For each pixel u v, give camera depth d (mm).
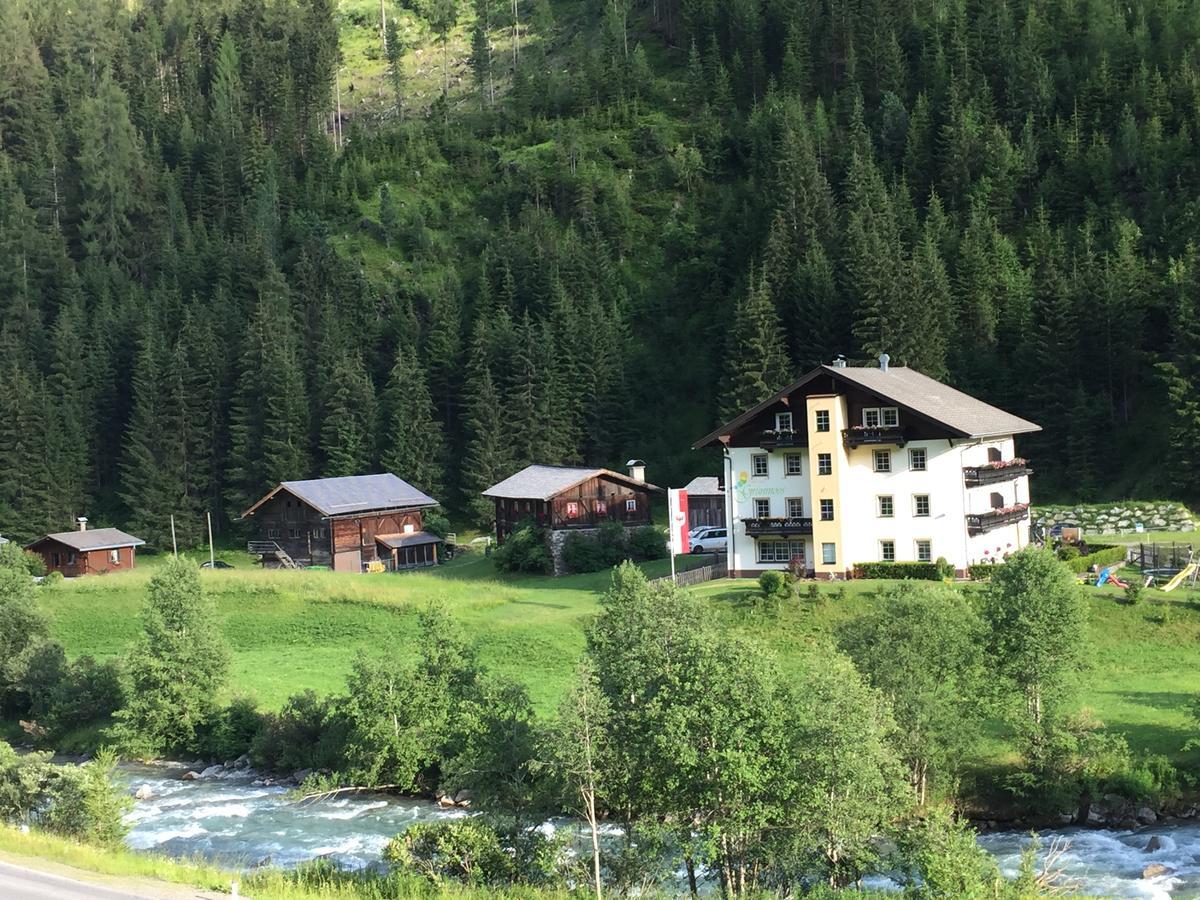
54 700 74750
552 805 39875
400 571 121562
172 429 156750
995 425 85812
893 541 83125
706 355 164750
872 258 136000
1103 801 50219
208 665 70125
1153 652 67750
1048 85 185250
